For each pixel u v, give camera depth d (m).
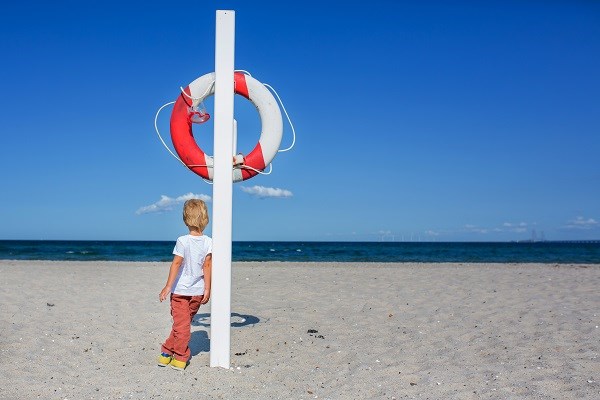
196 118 4.82
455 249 50.72
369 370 4.09
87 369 4.07
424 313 6.59
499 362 4.28
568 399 3.36
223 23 4.20
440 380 3.80
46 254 31.06
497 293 8.41
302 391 3.58
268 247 57.84
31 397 3.41
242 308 7.04
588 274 12.23
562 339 5.02
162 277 11.34
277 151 4.83
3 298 7.47
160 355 4.39
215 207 4.18
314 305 7.28
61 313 6.40
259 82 4.87
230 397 3.45
